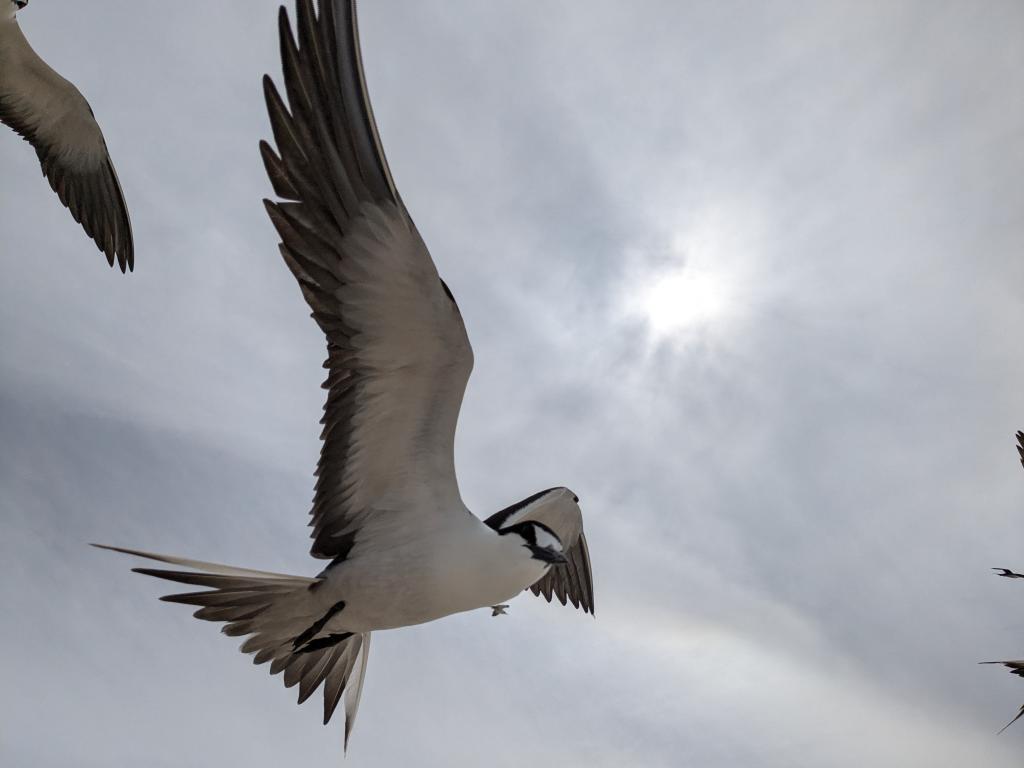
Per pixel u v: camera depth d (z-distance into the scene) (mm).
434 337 748
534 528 846
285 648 854
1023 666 1068
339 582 800
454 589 804
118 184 1568
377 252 713
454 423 788
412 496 808
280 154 697
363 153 693
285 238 708
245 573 771
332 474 796
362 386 771
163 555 750
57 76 1476
